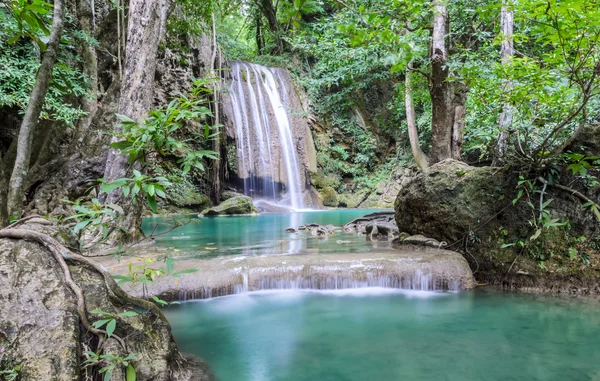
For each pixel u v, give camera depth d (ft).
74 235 7.78
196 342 9.55
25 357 4.96
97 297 6.31
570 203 13.28
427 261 14.33
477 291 13.79
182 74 46.21
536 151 13.58
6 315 5.24
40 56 23.63
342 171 65.00
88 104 30.40
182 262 14.16
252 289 13.52
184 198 43.47
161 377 6.12
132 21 18.04
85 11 31.53
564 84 13.48
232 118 52.39
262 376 7.72
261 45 76.23
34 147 27.78
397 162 63.98
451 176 16.35
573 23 9.26
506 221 14.44
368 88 67.00
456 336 9.83
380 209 56.18
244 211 44.37
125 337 6.21
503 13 16.14
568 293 13.14
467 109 24.27
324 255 15.58
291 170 58.65
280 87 62.28
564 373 7.71
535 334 9.89
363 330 10.25
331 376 7.72
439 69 19.67
